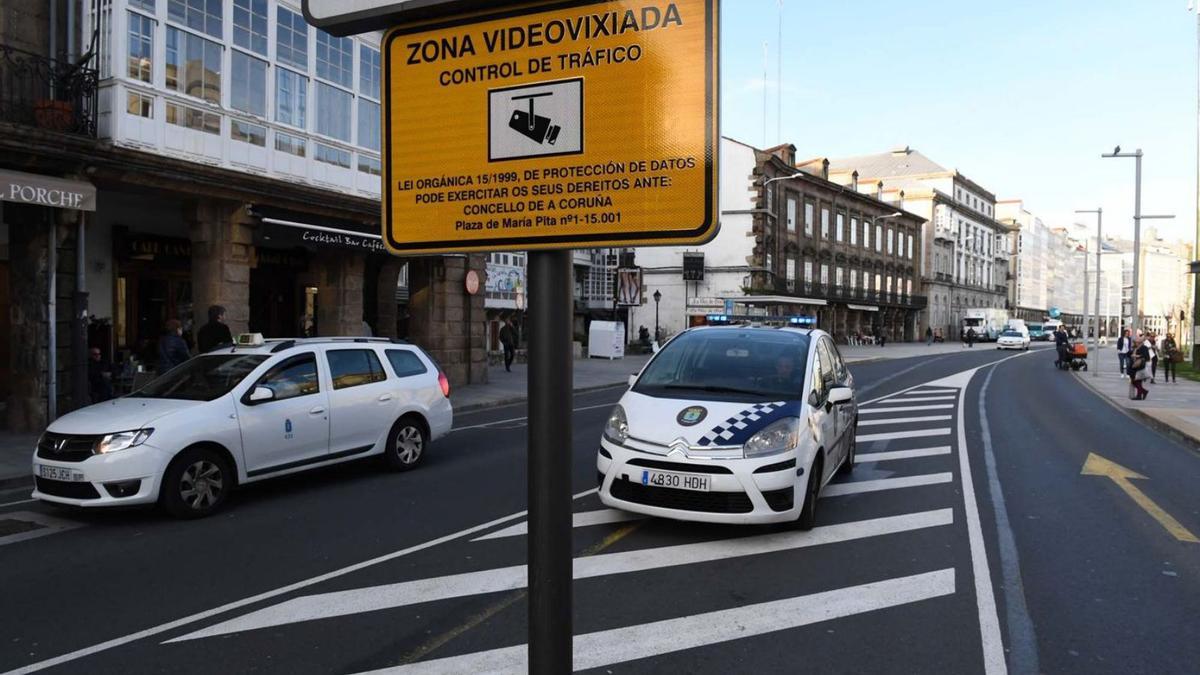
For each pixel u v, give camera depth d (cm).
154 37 1123
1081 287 13700
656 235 173
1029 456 1011
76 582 514
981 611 459
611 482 612
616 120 175
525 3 181
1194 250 3086
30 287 1091
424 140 192
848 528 639
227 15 1232
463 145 188
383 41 196
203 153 1198
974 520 668
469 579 514
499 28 183
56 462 655
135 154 1095
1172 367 2498
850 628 433
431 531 634
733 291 4469
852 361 3612
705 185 169
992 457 995
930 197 7375
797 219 5062
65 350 1112
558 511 174
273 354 789
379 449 862
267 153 1305
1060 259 12394
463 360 1905
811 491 625
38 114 1027
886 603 471
